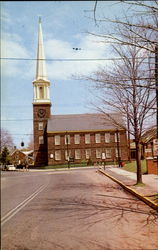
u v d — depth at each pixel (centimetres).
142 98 1519
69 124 6122
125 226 750
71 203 1107
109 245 586
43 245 566
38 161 6059
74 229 711
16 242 563
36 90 6309
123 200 1183
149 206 1045
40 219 814
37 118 6206
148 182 1706
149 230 710
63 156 5919
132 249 561
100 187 1686
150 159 2334
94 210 966
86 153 5953
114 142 5975
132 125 1638
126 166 3500
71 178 2491
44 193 1436
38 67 6406
